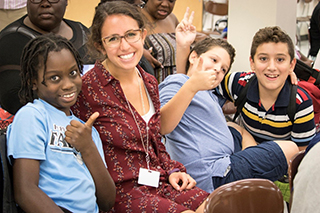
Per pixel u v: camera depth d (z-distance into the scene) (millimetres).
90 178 1527
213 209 1341
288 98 2293
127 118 1757
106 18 1740
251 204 1427
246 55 3609
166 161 1911
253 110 2436
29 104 1508
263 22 3445
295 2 3506
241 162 2068
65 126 1556
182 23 2475
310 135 2316
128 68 1771
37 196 1350
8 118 2361
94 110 1747
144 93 1913
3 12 2867
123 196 1722
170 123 1932
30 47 1544
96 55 1865
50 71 1505
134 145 1758
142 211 1655
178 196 1789
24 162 1378
